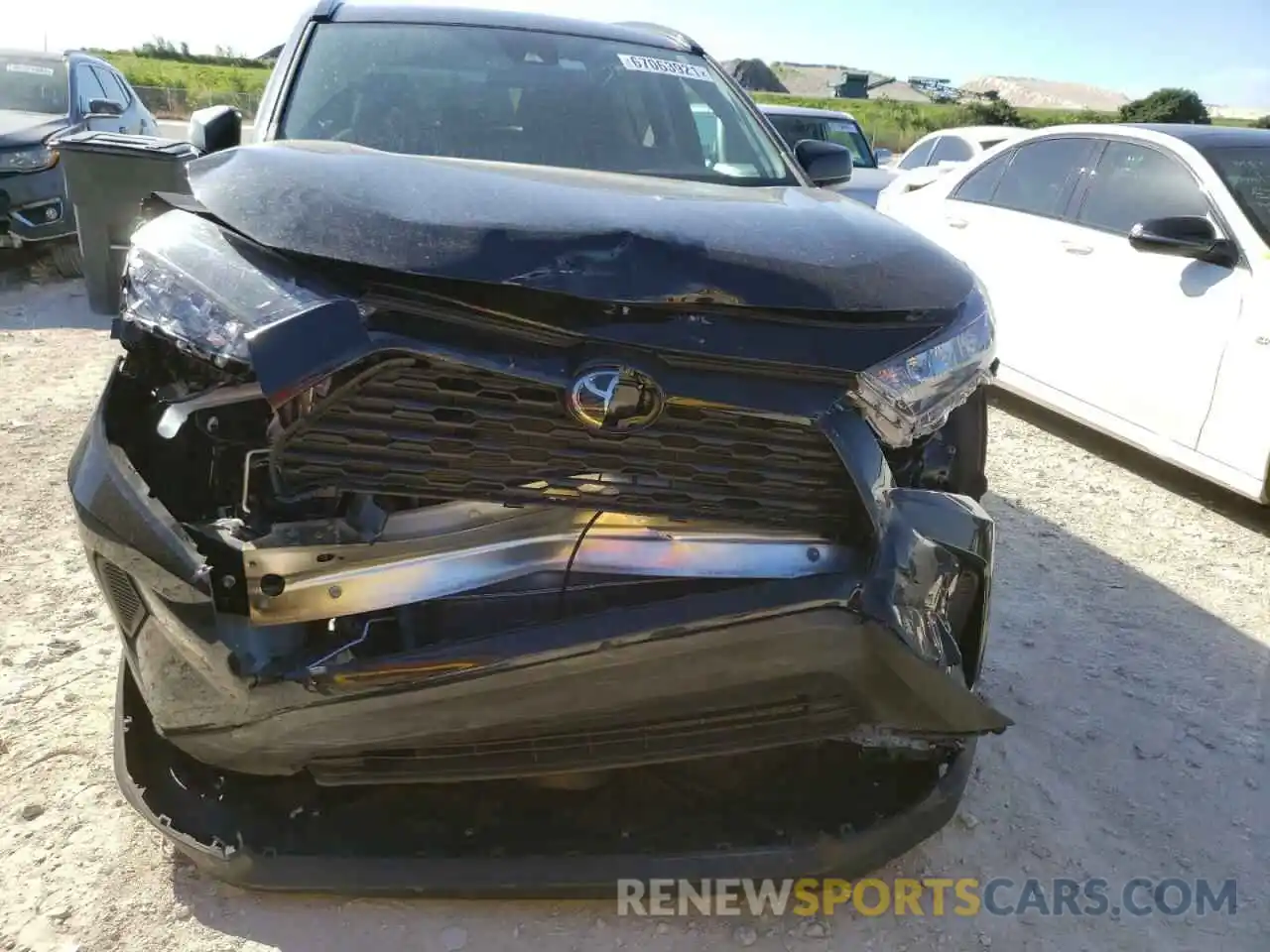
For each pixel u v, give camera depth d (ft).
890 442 6.68
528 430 6.04
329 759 6.57
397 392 5.91
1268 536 14.99
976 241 20.08
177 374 6.64
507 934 6.98
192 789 7.32
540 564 6.41
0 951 6.57
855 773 7.80
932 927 7.33
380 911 7.07
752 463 6.30
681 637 6.14
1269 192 15.76
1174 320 15.69
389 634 6.36
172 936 6.79
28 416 16.43
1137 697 10.46
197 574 6.08
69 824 7.66
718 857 7.00
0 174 25.02
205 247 6.43
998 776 9.04
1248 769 9.40
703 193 7.93
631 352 5.99
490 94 10.39
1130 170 17.44
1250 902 7.77
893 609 6.34
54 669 9.58
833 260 6.75
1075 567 13.51
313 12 11.08
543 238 6.13
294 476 6.01
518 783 7.55
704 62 12.14
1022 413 20.48
